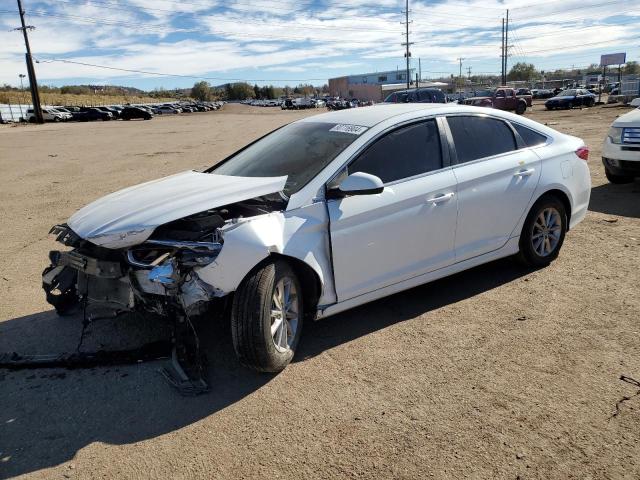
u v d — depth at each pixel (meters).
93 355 3.73
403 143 4.17
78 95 113.00
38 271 5.69
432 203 4.14
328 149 4.04
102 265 3.38
